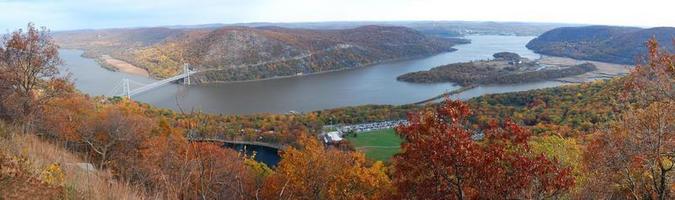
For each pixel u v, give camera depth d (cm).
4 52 2345
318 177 2464
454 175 1191
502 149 1187
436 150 1170
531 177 1155
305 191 2334
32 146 852
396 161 1299
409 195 1249
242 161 1659
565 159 1820
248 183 1420
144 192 727
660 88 1205
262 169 2831
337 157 2672
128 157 1544
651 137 1237
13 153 748
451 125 1233
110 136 2262
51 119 2022
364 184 2495
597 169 1431
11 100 1950
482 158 1162
